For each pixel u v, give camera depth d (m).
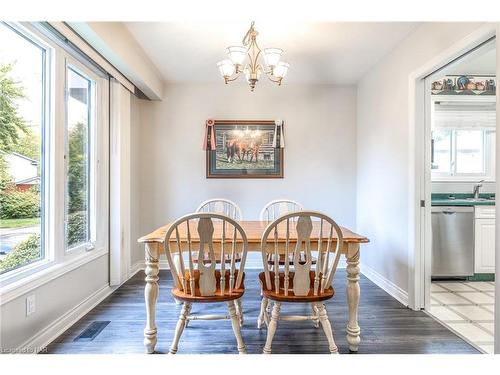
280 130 3.92
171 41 2.78
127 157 3.23
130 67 2.76
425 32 2.39
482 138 4.03
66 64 2.29
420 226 2.55
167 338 2.06
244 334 2.12
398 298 2.79
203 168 3.91
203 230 1.69
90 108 2.79
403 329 2.20
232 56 2.10
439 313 2.51
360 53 3.02
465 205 3.32
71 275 2.32
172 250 1.92
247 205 3.93
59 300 2.15
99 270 2.81
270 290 1.83
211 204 3.47
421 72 2.44
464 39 1.95
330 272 1.78
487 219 3.35
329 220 1.70
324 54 3.05
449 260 3.31
